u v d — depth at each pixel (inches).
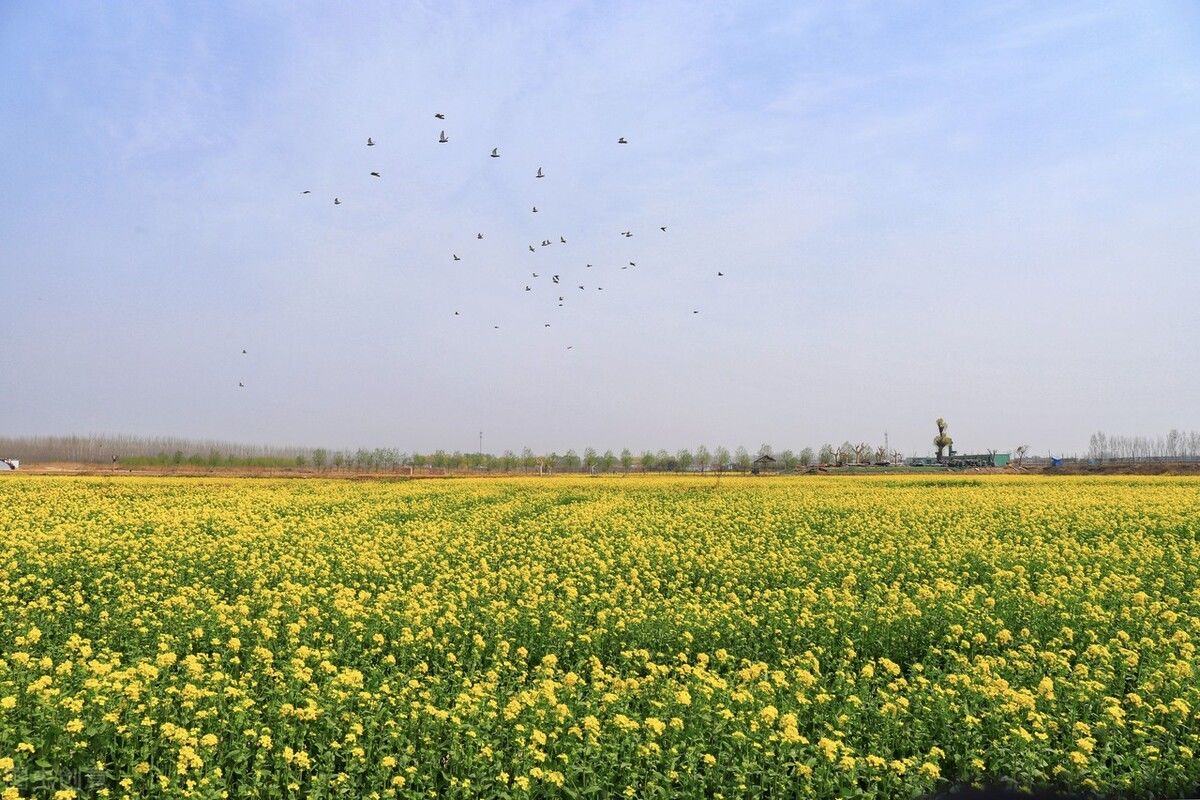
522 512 1347.2
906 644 578.9
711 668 531.8
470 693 442.0
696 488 1963.6
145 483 1951.3
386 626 587.5
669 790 352.2
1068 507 1310.3
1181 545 965.8
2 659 506.6
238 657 527.8
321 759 381.4
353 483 2073.1
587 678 519.8
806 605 640.4
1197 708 418.6
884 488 1903.3
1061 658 502.6
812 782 364.8
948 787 371.2
